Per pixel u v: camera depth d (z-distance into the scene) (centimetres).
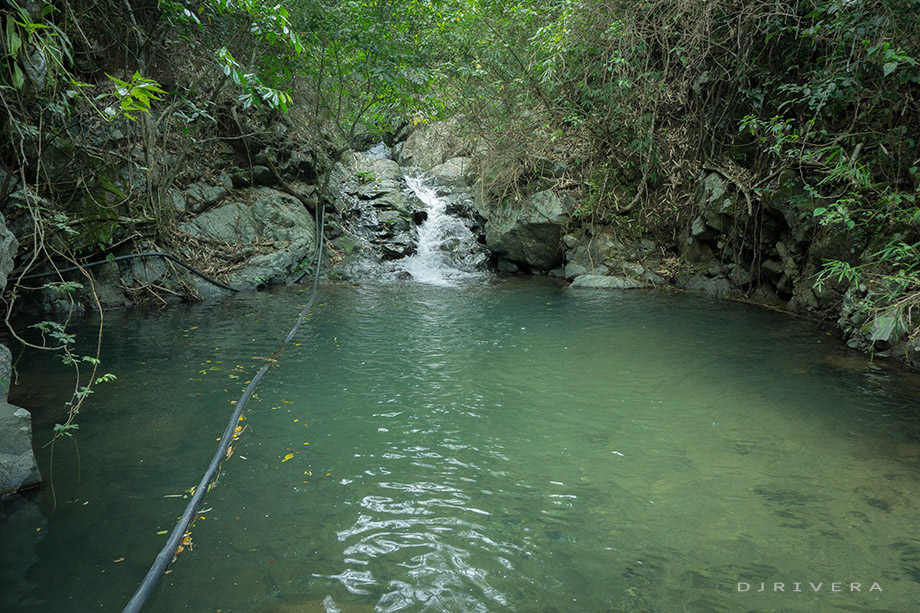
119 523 268
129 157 811
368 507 284
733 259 876
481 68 1064
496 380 481
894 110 611
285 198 1081
